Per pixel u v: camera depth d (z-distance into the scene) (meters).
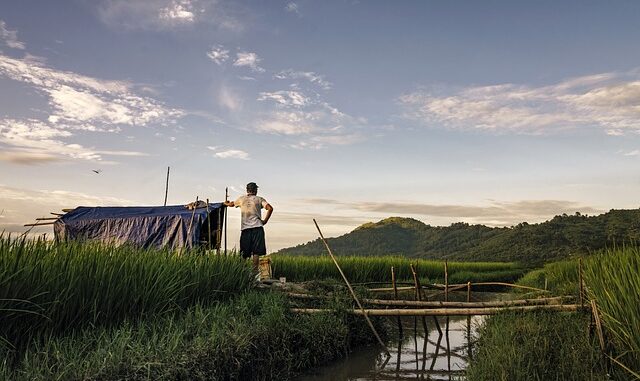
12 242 5.76
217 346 6.16
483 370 6.23
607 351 6.39
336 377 7.47
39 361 4.88
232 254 10.49
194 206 12.55
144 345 5.68
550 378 5.75
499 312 8.94
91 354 5.23
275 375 7.11
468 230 184.25
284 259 19.44
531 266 38.47
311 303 9.95
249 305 8.54
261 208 11.30
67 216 13.25
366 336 9.79
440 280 23.12
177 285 7.96
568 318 8.33
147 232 12.68
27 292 5.48
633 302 5.86
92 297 6.23
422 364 8.38
